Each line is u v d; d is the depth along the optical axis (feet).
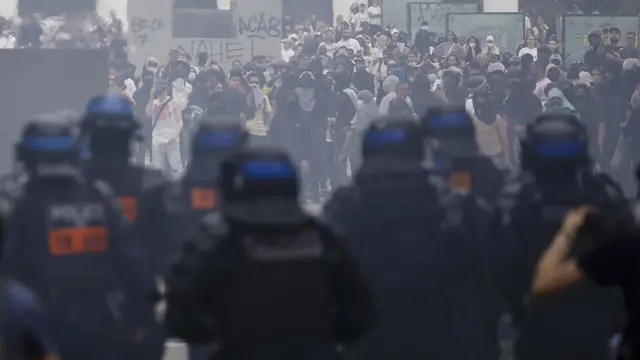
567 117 55.06
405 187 53.72
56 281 51.01
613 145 167.53
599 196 53.72
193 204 59.26
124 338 52.70
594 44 194.90
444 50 223.51
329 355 44.42
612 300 52.70
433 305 53.83
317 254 44.09
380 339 53.78
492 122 141.49
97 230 51.62
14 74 148.87
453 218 54.24
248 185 44.27
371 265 53.52
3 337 35.37
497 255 54.39
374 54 233.96
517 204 54.03
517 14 238.27
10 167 147.95
